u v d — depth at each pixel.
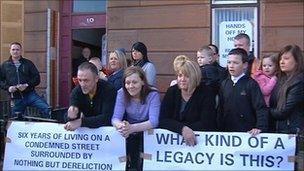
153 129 4.50
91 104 4.71
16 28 9.48
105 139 4.61
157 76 8.45
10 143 4.81
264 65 5.20
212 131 4.48
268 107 4.74
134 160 4.61
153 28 8.48
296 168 4.35
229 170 4.39
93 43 9.45
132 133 4.54
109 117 4.64
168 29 8.41
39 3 9.38
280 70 4.83
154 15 8.47
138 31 8.55
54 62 9.30
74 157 4.68
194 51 8.30
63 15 9.53
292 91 4.52
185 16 8.34
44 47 9.32
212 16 8.26
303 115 4.66
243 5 8.12
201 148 4.43
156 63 8.46
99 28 9.39
